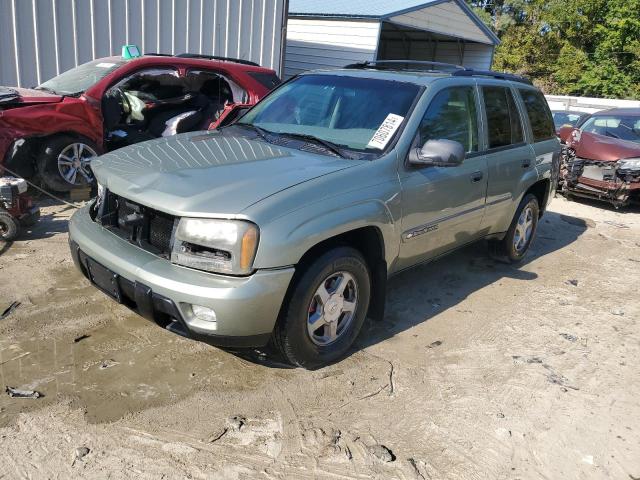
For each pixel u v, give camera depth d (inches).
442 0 689.6
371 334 163.6
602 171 350.0
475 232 194.2
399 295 195.0
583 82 1267.2
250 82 300.0
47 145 248.1
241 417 121.0
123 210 135.9
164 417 118.4
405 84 169.9
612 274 237.6
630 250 277.1
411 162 152.9
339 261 133.8
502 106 205.0
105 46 368.8
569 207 367.9
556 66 1322.6
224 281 117.0
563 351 164.1
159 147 156.4
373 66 201.8
